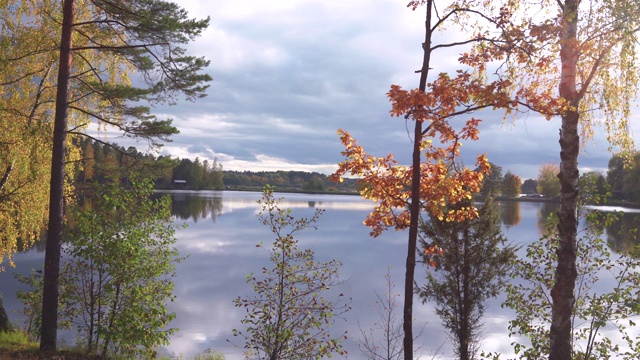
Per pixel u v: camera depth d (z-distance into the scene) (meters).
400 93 5.89
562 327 7.36
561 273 7.41
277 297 9.73
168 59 11.05
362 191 7.34
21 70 12.63
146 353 10.44
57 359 8.99
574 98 7.30
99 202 9.87
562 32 6.80
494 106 5.95
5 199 13.28
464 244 13.49
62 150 10.41
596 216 8.06
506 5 7.44
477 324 16.39
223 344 14.06
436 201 7.09
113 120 11.84
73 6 10.58
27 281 10.93
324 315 9.64
